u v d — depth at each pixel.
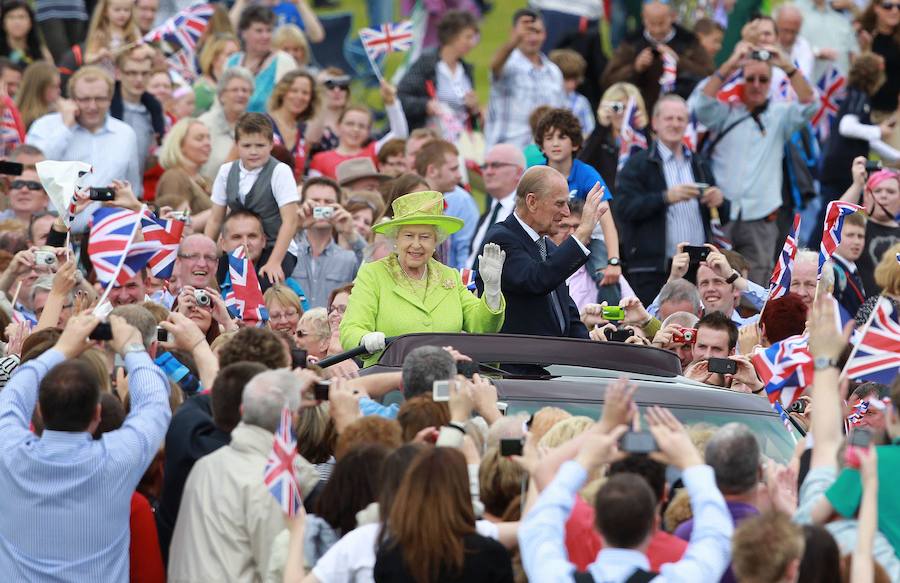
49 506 26.52
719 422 31.41
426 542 23.17
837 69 67.25
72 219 42.97
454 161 51.56
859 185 48.72
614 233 46.12
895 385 24.75
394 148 56.16
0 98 55.53
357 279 35.31
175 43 64.38
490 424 28.14
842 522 24.27
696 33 66.00
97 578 26.59
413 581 23.23
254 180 46.78
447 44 62.19
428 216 34.84
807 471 27.78
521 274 35.41
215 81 61.53
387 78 76.31
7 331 35.47
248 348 28.72
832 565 22.12
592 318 40.50
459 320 35.38
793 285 42.69
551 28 69.88
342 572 23.95
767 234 55.78
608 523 22.19
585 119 63.75
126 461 26.73
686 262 42.88
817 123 65.94
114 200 39.31
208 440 27.62
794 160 56.78
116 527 26.83
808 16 67.25
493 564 23.41
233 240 45.44
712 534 22.41
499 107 61.91
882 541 24.27
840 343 25.56
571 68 63.59
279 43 61.59
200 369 30.11
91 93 53.03
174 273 43.06
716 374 36.31
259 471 26.53
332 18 74.94
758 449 24.31
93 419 26.91
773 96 56.12
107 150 53.47
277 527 26.30
